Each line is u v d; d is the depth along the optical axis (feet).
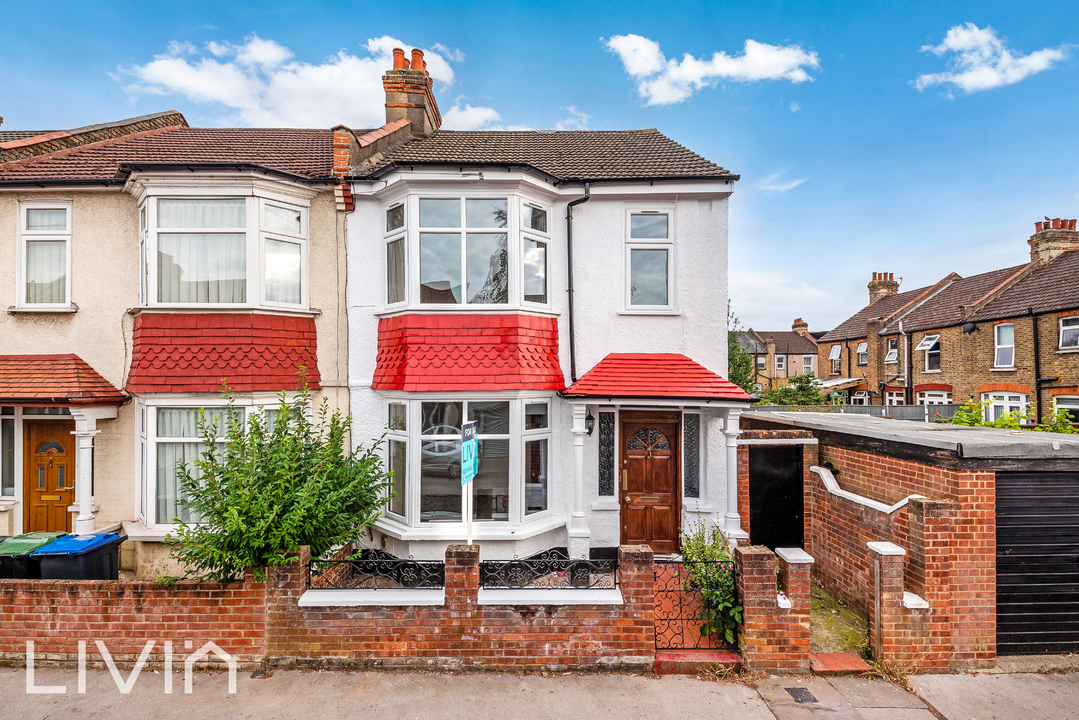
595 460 25.75
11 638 15.81
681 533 23.61
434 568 19.43
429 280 24.61
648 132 35.91
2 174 25.46
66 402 22.50
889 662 15.61
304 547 16.38
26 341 25.29
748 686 14.94
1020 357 54.75
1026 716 13.67
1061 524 16.22
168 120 38.68
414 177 23.62
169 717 13.52
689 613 18.07
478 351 23.70
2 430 25.27
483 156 28.50
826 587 21.95
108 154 29.01
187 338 23.44
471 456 17.84
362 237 26.04
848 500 20.43
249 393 23.63
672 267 26.53
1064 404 50.26
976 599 15.89
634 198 26.40
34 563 20.33
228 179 23.48
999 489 16.16
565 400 24.86
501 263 24.68
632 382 24.20
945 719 13.57
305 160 28.60
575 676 15.40
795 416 29.14
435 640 15.67
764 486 24.08
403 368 23.50
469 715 13.69
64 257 25.70
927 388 68.74
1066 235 59.93
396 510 24.57
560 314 26.35
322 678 15.23
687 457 25.99
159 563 23.41
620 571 15.89
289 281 25.57
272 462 17.76
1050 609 16.12
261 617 15.75
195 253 24.00
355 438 25.67
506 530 23.36
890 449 19.34
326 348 25.90
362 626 15.71
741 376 53.72
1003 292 61.62
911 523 16.56
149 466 23.27
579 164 28.02
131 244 25.53
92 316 25.31
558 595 15.79
